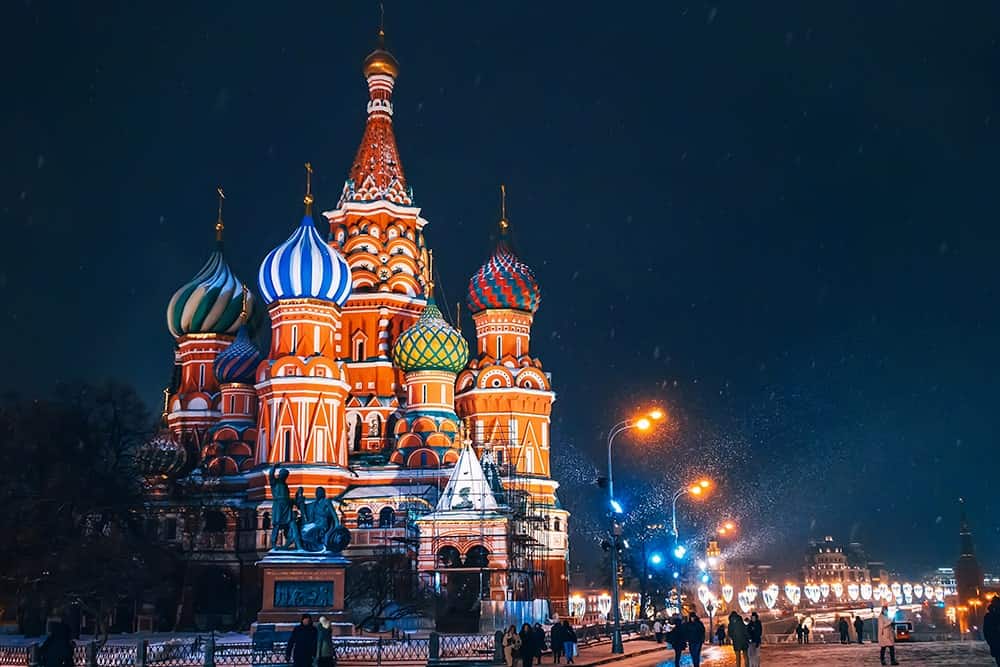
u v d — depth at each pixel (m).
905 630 70.75
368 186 104.56
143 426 84.75
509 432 94.19
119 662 45.44
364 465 91.31
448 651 51.78
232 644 46.81
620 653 52.50
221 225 108.94
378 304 100.31
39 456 75.06
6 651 46.38
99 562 69.44
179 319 106.00
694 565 117.25
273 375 87.75
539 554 89.31
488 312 98.88
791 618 159.88
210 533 90.06
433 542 73.12
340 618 55.28
